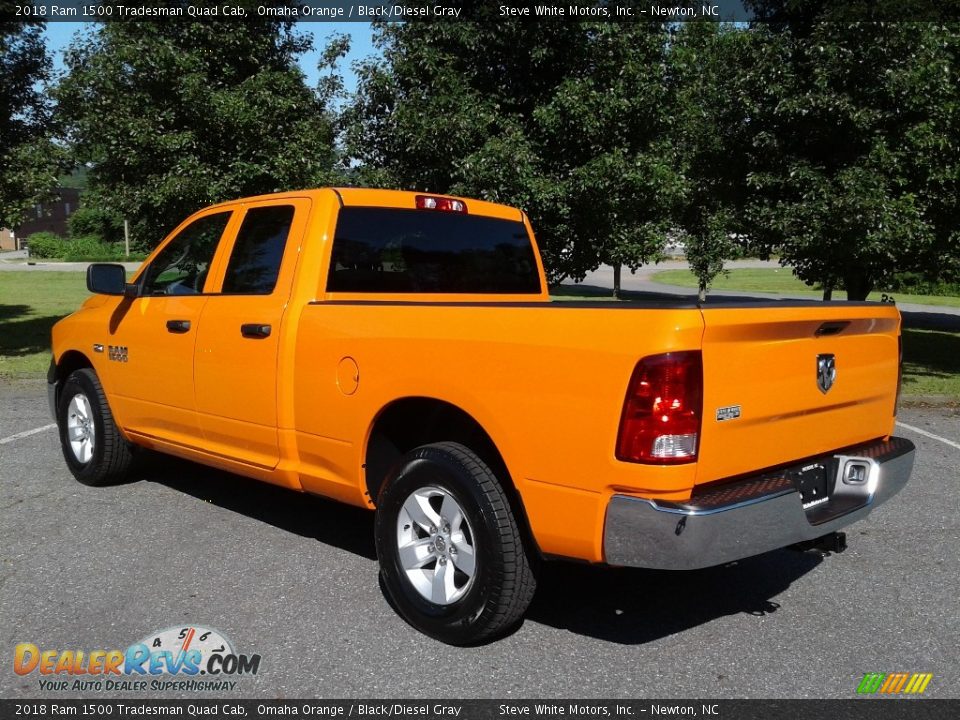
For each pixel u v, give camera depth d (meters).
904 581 4.38
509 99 9.92
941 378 11.45
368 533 5.04
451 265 5.01
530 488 3.26
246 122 10.38
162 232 11.48
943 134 9.75
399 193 4.79
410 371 3.66
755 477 3.31
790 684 3.30
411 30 9.91
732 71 10.59
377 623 3.80
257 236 4.69
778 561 4.67
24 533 4.95
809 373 3.45
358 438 3.94
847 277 12.15
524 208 9.34
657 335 2.93
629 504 2.98
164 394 5.10
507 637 3.69
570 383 3.11
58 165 11.33
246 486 6.02
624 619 3.89
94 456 5.79
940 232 10.68
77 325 5.94
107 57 10.45
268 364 4.34
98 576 4.31
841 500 3.73
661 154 10.01
